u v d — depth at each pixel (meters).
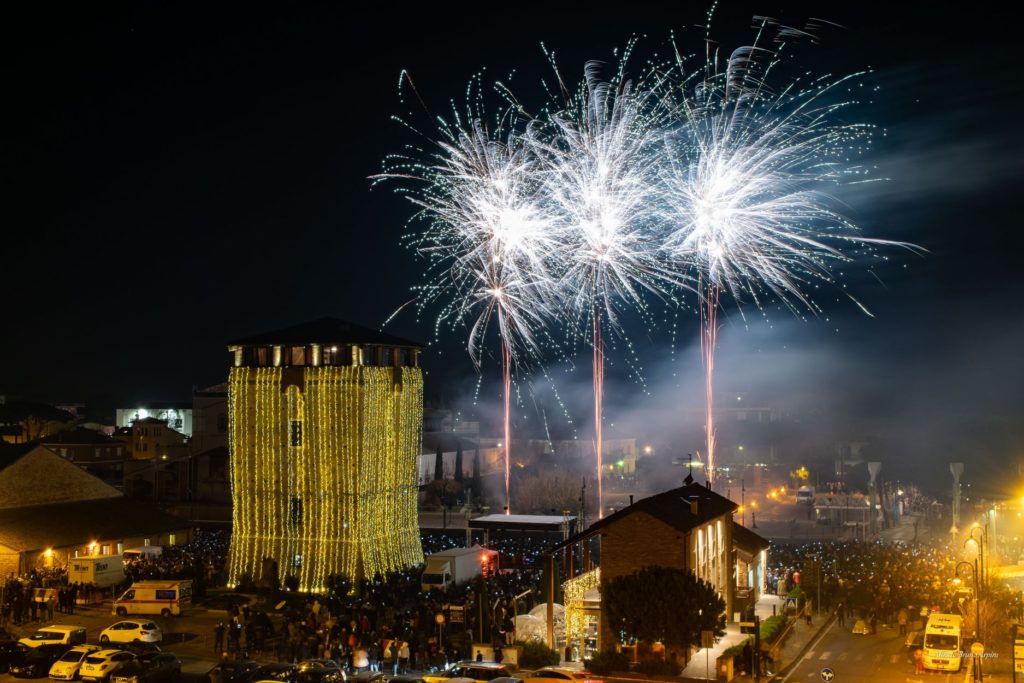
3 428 194.62
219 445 139.50
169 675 52.94
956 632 58.22
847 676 56.72
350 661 57.78
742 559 75.25
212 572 82.62
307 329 86.62
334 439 83.06
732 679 53.31
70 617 70.06
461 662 50.91
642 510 58.25
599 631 59.12
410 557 89.44
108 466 179.75
